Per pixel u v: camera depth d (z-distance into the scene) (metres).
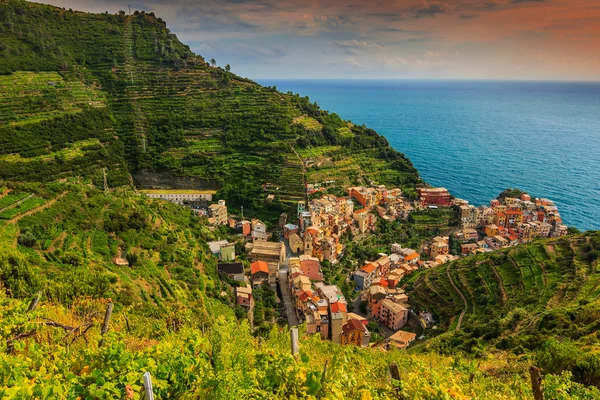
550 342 32.00
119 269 54.72
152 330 26.75
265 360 14.81
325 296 72.44
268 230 108.19
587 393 21.27
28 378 11.67
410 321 73.25
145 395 10.34
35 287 33.69
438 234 110.94
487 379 27.53
